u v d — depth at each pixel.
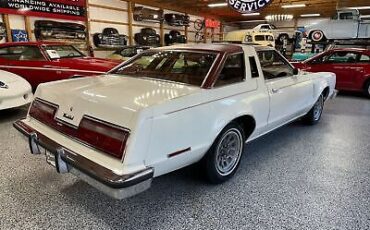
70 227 1.91
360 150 3.36
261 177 2.65
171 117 1.85
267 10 17.16
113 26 11.78
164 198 2.28
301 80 3.57
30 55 5.52
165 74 2.62
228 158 2.55
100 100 1.89
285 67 3.32
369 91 6.76
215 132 2.21
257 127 2.79
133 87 2.23
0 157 2.98
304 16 20.00
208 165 2.36
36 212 2.06
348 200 2.26
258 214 2.08
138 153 1.69
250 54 2.72
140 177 1.67
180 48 2.82
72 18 9.93
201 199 2.27
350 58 6.87
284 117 3.30
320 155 3.20
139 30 13.08
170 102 1.85
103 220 1.99
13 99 4.33
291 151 3.31
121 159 1.67
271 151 3.31
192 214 2.07
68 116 2.01
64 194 2.30
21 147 3.28
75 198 2.25
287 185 2.50
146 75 2.71
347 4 14.07
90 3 10.62
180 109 1.91
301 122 4.43
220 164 2.48
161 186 2.46
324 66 7.12
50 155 2.10
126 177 1.61
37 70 5.43
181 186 2.47
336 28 11.80
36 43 5.58
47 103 2.23
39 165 2.81
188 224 1.96
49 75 5.39
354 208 2.15
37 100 2.37
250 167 2.87
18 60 5.48
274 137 3.83
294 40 15.68
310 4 14.37
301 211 2.11
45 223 1.94
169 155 1.89
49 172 2.67
